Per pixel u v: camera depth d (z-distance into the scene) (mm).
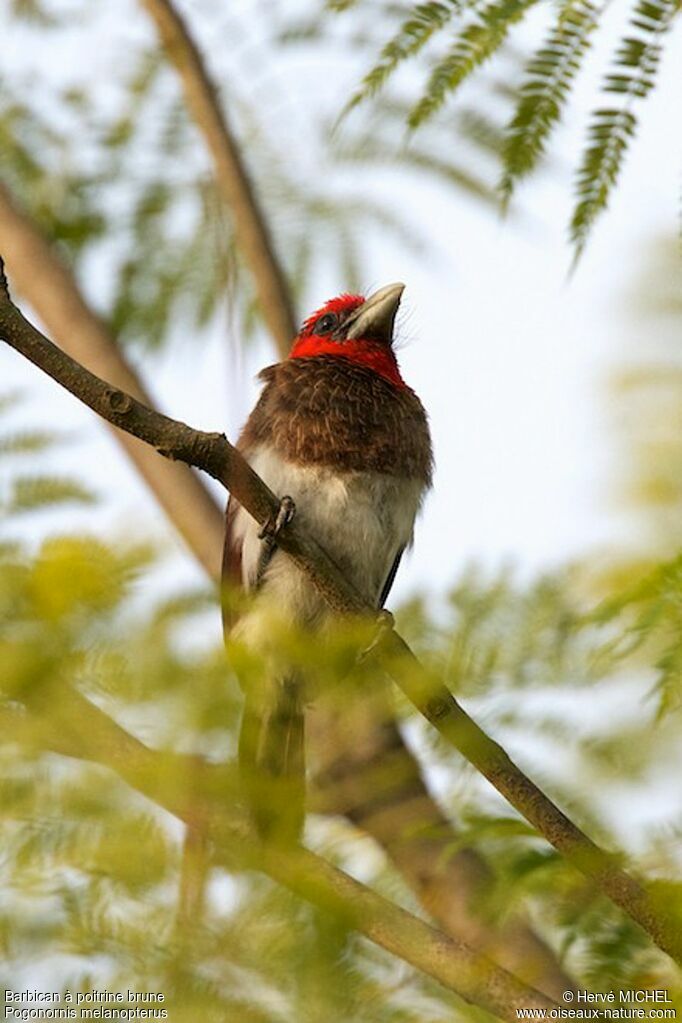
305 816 6117
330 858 6211
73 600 5281
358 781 6359
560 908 6000
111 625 5309
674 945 5777
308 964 5590
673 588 5258
